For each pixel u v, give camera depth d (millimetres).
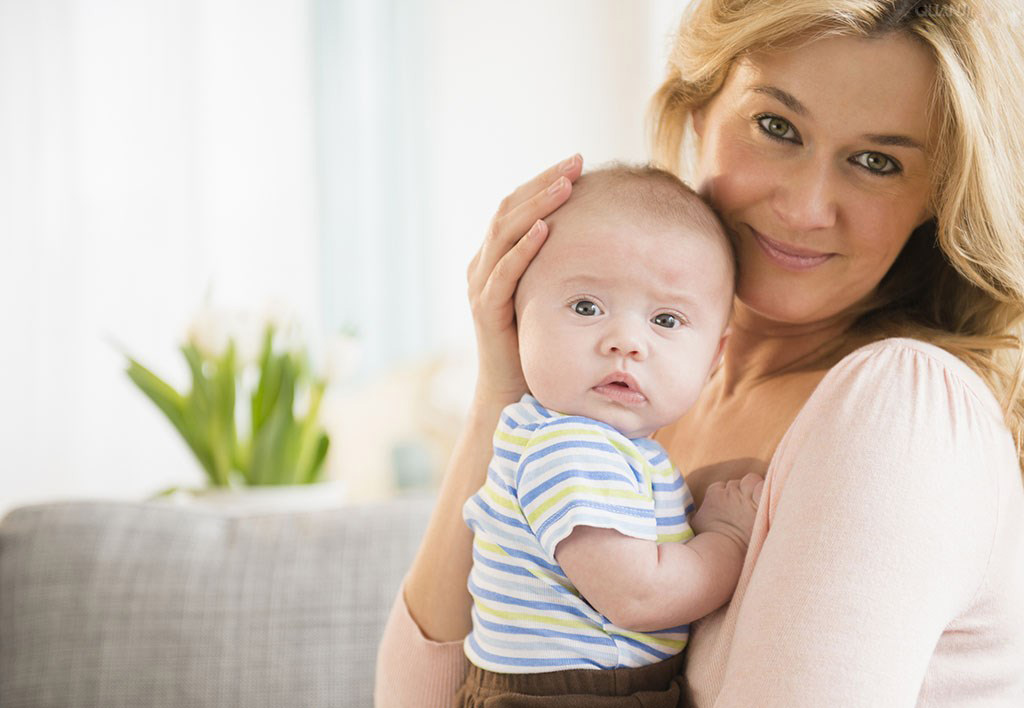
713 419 1144
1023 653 875
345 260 4680
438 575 1164
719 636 916
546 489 909
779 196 961
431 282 4801
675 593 893
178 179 4547
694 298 966
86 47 4449
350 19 4645
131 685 1509
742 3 968
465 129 4832
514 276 1031
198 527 1651
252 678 1520
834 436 830
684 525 960
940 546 782
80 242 4469
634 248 958
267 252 4656
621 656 919
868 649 755
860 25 888
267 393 2117
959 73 875
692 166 1179
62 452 4484
